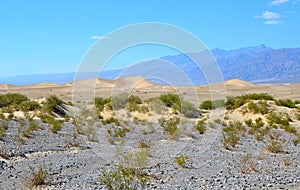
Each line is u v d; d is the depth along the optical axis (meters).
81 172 12.65
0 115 30.70
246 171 13.01
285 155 16.84
